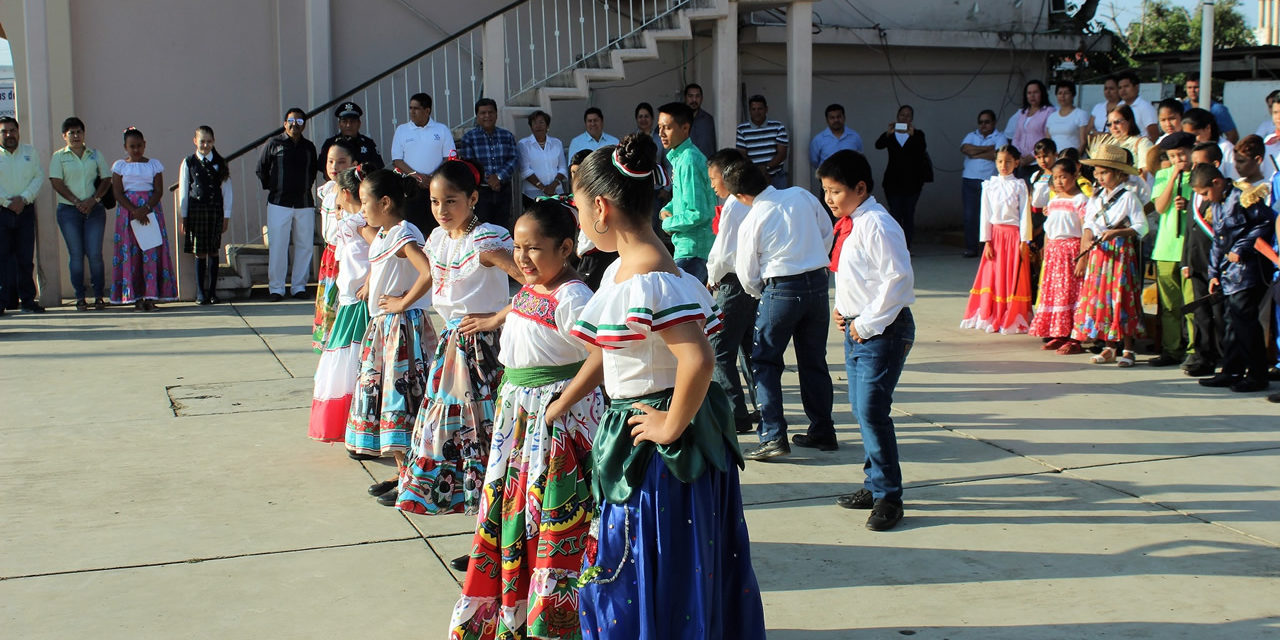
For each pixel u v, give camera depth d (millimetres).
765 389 5664
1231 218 6930
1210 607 3883
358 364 5547
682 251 6461
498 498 3439
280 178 11266
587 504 3326
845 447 5918
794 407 6840
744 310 5938
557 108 13750
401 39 13156
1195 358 7473
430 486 4344
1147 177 8438
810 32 13125
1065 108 12984
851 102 15586
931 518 4824
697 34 14352
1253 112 14383
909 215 14070
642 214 3006
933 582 4141
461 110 13156
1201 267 7328
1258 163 7102
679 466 2928
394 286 5066
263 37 12656
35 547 4531
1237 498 5008
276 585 4156
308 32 12516
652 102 14305
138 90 12281
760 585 4129
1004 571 4234
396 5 13078
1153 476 5344
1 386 7461
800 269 5508
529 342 3402
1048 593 4023
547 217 3395
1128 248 7762
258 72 12688
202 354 8523
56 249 10922
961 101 16266
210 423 6512
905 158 13836
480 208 11469
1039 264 8844
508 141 11641
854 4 15195
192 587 4137
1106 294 7797
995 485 5258
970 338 8906
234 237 12773
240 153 11273
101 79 12133
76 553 4469
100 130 12188
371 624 3830
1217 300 7141
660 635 2947
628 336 2898
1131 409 6617
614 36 13992
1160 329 7898
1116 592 4023
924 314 10023
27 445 6047
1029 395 7012
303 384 7504
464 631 3422
